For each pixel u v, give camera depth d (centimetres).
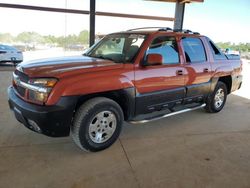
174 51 376
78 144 294
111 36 403
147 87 337
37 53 989
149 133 378
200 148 333
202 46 433
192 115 479
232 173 274
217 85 474
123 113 336
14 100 296
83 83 275
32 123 275
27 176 250
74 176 255
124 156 302
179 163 290
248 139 372
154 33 354
